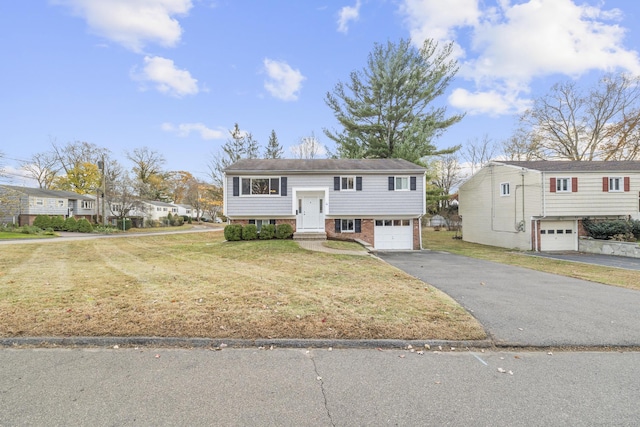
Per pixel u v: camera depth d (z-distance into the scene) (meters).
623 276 10.12
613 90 27.39
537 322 5.23
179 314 5.09
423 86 24.88
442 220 43.03
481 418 2.72
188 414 2.74
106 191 40.47
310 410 2.82
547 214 18.34
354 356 3.98
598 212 18.50
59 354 3.92
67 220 33.94
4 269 9.67
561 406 2.92
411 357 3.98
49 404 2.87
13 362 3.70
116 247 17.64
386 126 25.58
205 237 28.19
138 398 2.99
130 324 4.65
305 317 5.06
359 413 2.78
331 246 15.35
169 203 63.09
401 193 19.31
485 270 11.04
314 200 19.66
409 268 11.36
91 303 5.64
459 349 4.25
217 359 3.85
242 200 18.75
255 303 5.78
